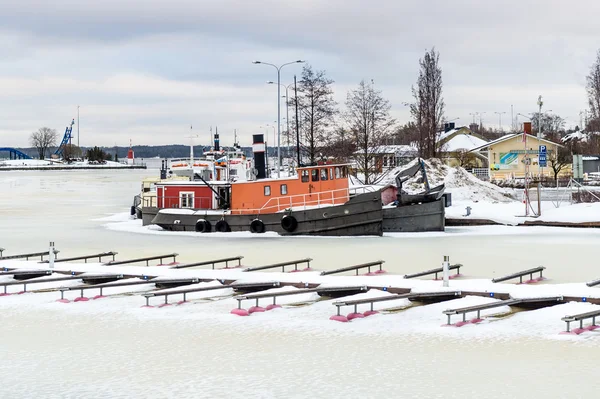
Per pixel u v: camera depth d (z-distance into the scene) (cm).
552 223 5388
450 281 2681
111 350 2008
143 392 1658
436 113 10050
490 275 3083
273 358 1906
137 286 2847
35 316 2428
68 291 2795
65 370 1834
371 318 2288
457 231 5147
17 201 9562
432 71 9950
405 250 4031
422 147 10138
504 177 10762
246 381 1723
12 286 2939
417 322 2227
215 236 4991
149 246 4416
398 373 1761
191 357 1930
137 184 15075
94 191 12244
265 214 5050
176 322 2309
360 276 2827
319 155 8006
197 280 2828
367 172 7862
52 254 3225
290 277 2820
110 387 1697
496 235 4850
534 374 1727
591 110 11806
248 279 2795
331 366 1828
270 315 2367
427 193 5175
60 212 7581
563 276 3009
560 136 17262
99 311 2483
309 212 4944
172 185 5694
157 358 1927
